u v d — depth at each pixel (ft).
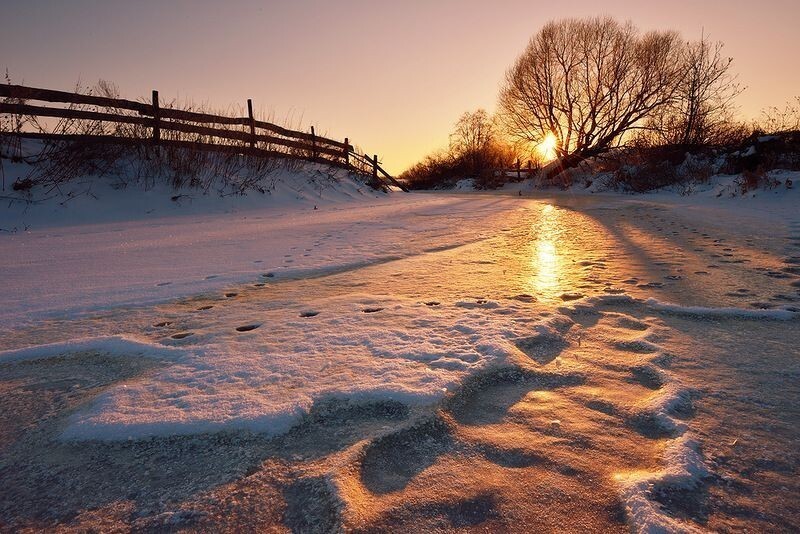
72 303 10.75
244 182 39.24
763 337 7.71
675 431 4.96
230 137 41.04
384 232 22.90
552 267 13.91
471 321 8.55
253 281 12.80
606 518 3.78
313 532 3.70
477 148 102.68
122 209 30.40
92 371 7.03
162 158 35.53
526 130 78.84
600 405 5.61
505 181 93.71
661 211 30.30
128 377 6.70
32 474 4.59
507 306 9.62
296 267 14.51
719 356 6.94
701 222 23.38
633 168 58.95
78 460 4.78
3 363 7.41
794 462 4.42
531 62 73.20
